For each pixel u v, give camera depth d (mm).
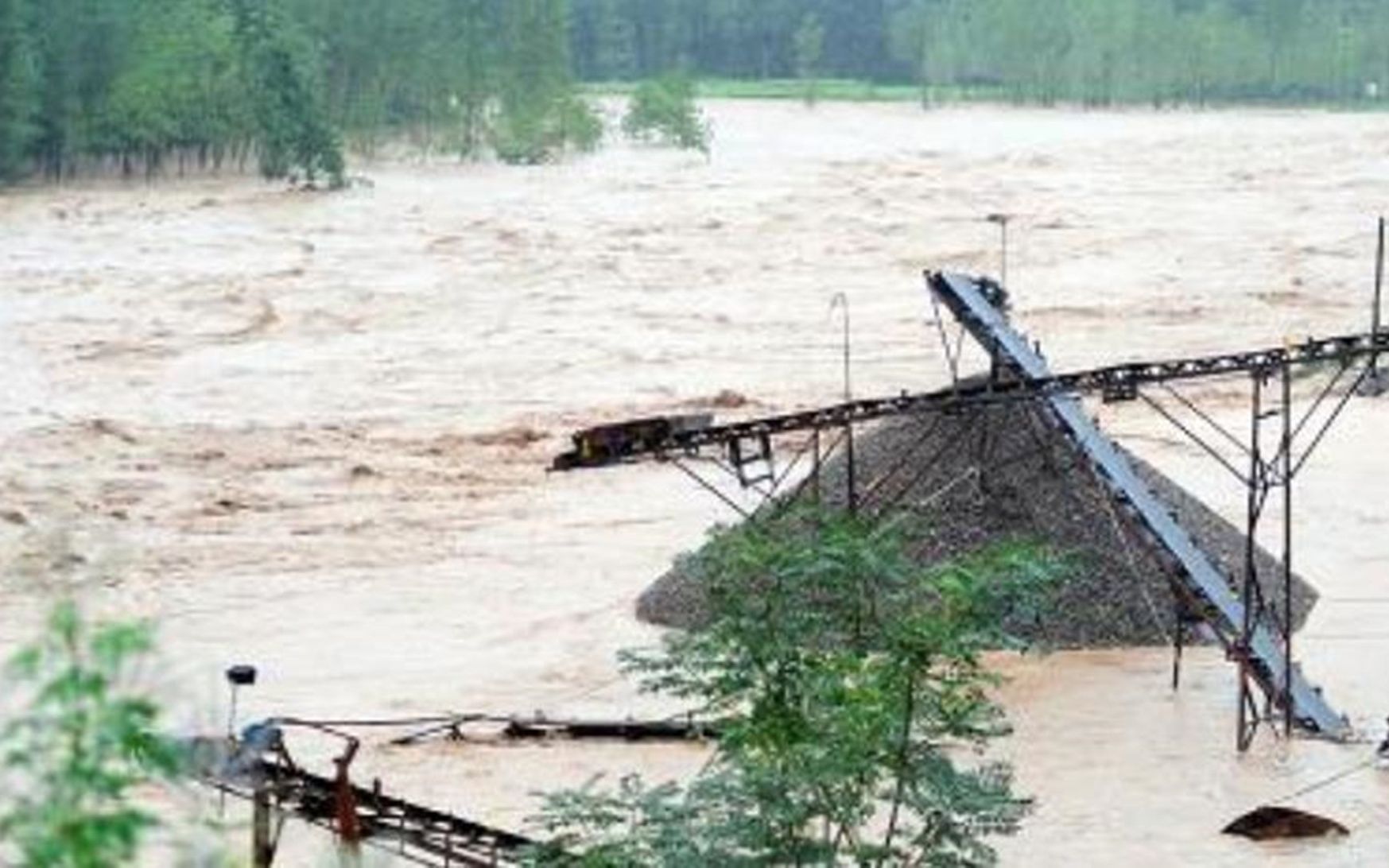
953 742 70625
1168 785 83625
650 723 91125
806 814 48969
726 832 49062
